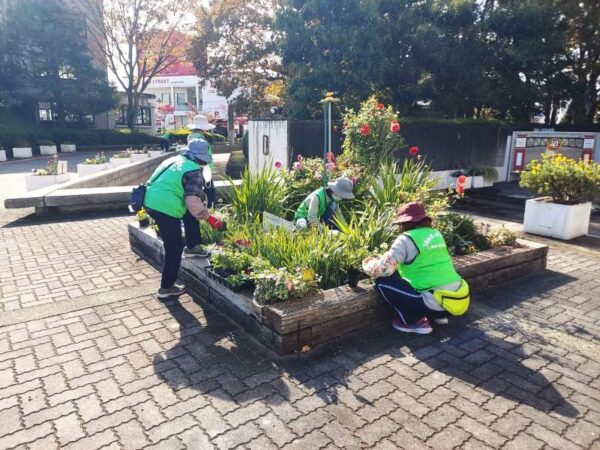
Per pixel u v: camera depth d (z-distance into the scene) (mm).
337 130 11523
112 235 7074
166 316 4059
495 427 2621
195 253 4656
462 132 13500
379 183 6242
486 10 15992
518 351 3502
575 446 2477
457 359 3369
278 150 11492
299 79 13734
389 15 14609
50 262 5621
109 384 3025
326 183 6066
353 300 3660
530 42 14961
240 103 23297
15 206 8289
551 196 7691
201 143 4215
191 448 2441
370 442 2492
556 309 4293
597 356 3447
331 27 13375
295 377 3113
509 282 5004
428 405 2820
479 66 15211
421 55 14586
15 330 3787
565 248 6633
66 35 30484
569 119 19422
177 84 54688
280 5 17141
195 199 3994
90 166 15258
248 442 2488
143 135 35781
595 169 7172
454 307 3455
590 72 17500
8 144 25828
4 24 29297
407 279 3582
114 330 3787
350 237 4398
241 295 3744
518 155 14469
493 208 10367
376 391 2957
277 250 4188
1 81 30062
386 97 15656
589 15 15688
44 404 2812
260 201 5715
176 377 3105
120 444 2469
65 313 4117
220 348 3492
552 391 2984
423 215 3568
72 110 32500
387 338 3676
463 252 4934
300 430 2586
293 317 3346
